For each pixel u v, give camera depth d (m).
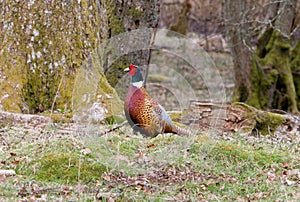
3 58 14.23
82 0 14.37
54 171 9.88
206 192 9.74
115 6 15.92
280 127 14.95
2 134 12.01
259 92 23.44
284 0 22.97
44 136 11.85
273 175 10.69
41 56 14.27
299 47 24.45
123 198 9.08
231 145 11.69
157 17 16.48
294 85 24.08
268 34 24.34
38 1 14.23
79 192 9.15
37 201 8.59
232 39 23.81
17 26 14.26
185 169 10.55
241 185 10.15
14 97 14.02
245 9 23.97
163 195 9.40
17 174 9.76
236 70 23.70
